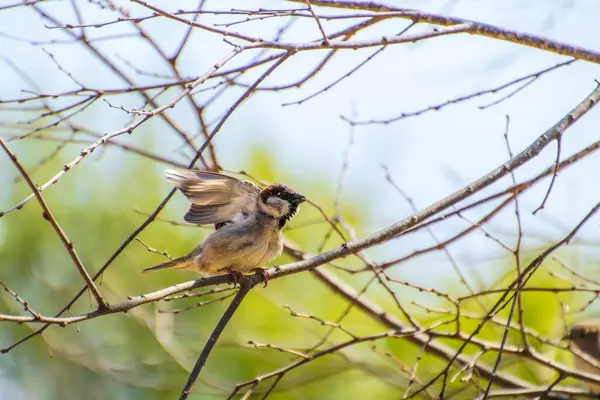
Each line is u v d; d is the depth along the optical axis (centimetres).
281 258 1465
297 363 886
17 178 1075
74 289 1484
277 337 1391
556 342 1093
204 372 1338
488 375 1171
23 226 1478
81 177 1509
